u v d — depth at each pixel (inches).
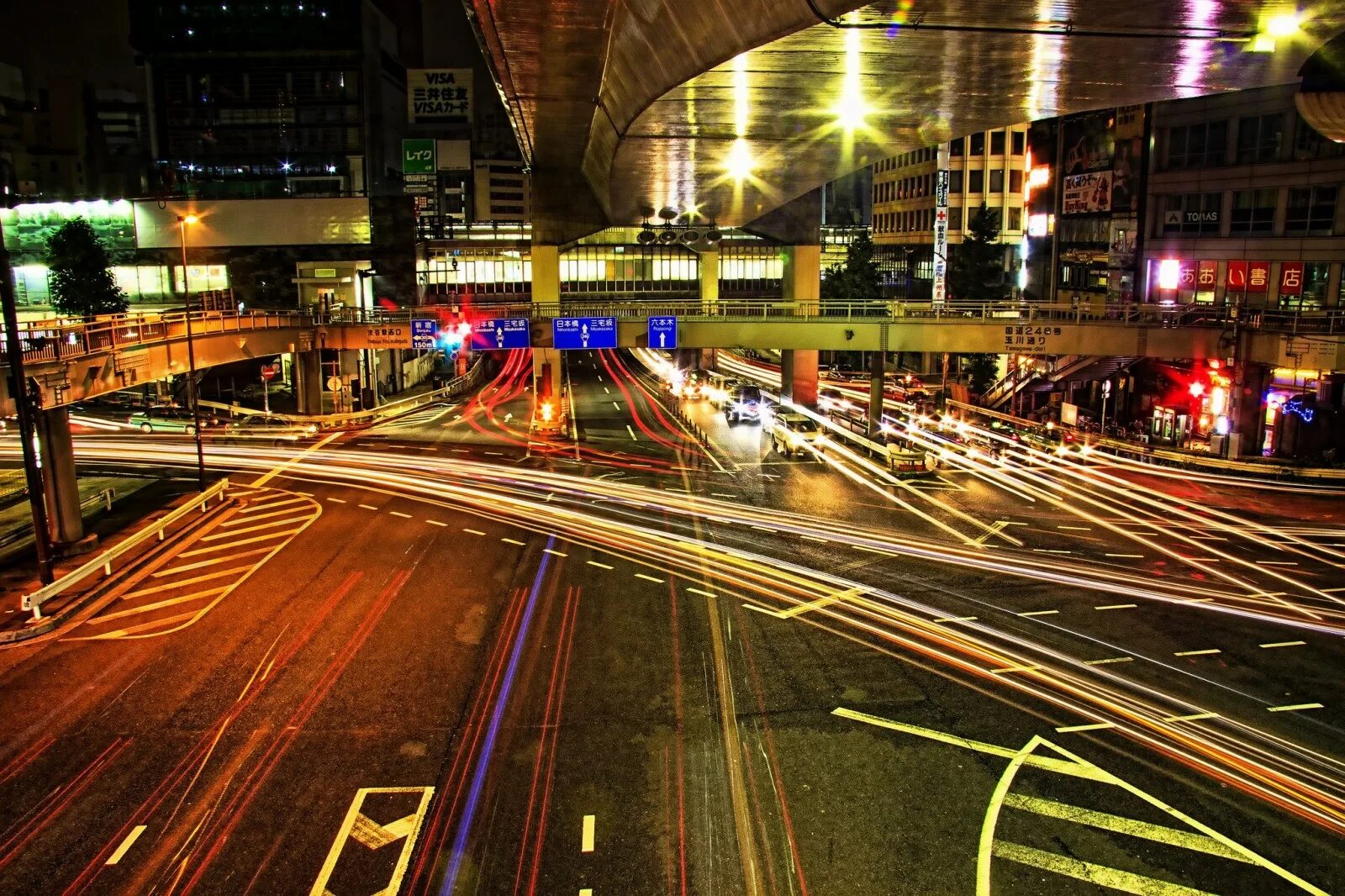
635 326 1914.4
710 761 633.6
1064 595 970.1
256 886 505.4
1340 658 805.9
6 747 659.4
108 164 5285.4
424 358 3390.7
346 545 1166.3
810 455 1827.0
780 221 2426.2
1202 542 1179.9
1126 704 717.3
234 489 1481.3
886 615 910.4
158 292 2970.0
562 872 514.6
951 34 863.1
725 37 931.3
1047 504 1396.4
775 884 503.5
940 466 1706.4
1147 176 2027.6
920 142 1534.2
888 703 719.1
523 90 1326.3
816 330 1894.7
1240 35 872.3
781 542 1175.0
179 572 1059.9
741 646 834.2
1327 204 1646.2
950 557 1107.3
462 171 5152.6
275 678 770.2
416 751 649.6
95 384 1135.0
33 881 511.5
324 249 2992.1
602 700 725.9
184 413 2331.4
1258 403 1683.1
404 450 1887.3
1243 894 495.2
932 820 563.5
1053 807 577.3
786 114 1296.8
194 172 4416.8
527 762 632.4
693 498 1439.5
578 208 2242.9
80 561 1074.1
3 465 1708.9
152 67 4628.4
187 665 799.1
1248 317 1651.1
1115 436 1959.9
